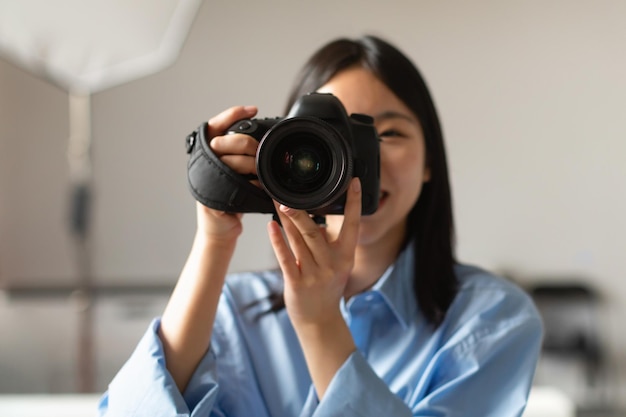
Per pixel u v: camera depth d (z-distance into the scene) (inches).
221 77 119.4
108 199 120.6
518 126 116.5
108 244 120.5
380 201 35.5
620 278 115.6
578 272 116.2
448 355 33.3
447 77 117.1
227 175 31.3
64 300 116.4
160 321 34.6
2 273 122.3
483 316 34.4
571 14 115.9
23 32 73.6
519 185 116.7
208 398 31.9
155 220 120.4
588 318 113.1
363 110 35.8
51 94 121.7
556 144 116.4
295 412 34.5
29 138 122.5
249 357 36.1
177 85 120.0
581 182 116.3
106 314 113.1
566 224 116.5
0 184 122.9
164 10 73.8
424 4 117.2
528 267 116.5
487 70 116.7
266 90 119.3
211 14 119.2
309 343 31.4
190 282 33.5
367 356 35.9
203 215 32.7
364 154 32.3
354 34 118.0
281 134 29.5
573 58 116.0
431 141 38.1
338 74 36.9
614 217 116.0
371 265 38.0
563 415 54.6
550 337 112.6
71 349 112.7
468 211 116.8
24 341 114.4
